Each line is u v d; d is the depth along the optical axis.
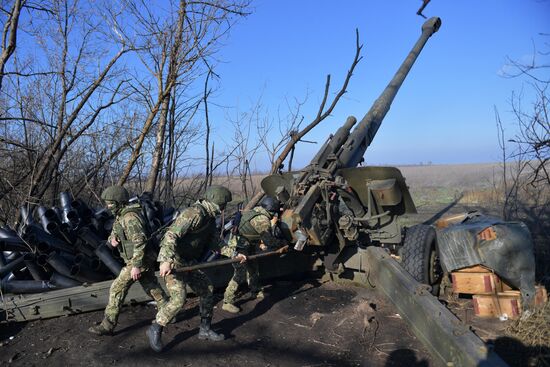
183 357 4.14
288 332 4.72
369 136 6.92
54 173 8.62
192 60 8.00
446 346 3.45
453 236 5.02
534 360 3.82
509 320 4.66
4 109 7.73
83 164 9.00
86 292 4.99
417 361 4.00
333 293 5.94
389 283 4.97
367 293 5.88
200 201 4.25
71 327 4.75
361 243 6.18
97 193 9.10
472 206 12.41
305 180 5.65
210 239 4.38
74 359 4.09
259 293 5.73
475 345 3.14
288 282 6.43
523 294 4.75
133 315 5.05
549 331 4.19
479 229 4.90
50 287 5.15
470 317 4.85
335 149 6.18
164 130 8.82
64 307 4.92
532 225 8.01
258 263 5.77
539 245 6.77
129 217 4.21
